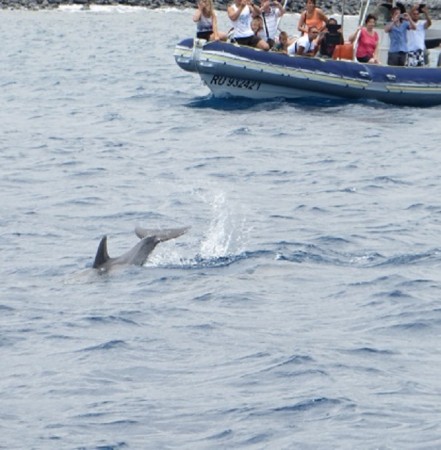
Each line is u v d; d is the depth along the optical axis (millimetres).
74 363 23734
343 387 22266
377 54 63406
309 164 47469
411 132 55688
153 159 48625
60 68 88625
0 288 29047
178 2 175625
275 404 21438
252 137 54156
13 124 58906
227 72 60875
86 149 51031
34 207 38656
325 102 62562
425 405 21422
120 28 139750
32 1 171375
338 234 34531
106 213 37781
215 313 26844
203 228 35281
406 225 36062
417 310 27000
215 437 20125
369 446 19656
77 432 20406
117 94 71312
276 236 34156
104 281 29234
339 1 155000
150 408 21375
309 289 28812
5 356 24234
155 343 24859
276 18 62500
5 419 20984
